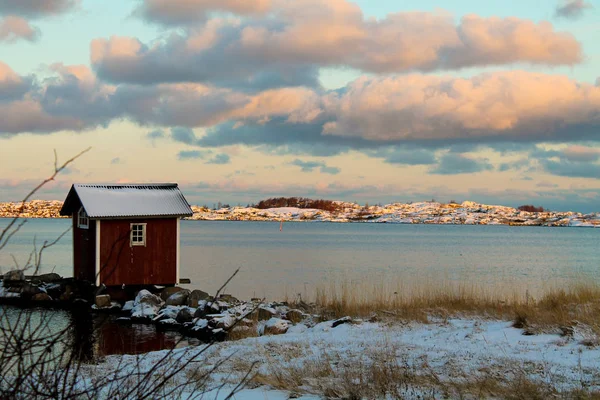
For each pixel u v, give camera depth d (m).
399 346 12.91
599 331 12.84
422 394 8.53
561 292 19.25
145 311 25.09
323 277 46.22
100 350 15.13
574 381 9.24
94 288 28.92
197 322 21.59
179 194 32.25
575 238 146.12
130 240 29.86
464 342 13.23
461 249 91.25
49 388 4.58
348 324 16.67
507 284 39.44
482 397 8.25
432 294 24.41
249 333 17.58
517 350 12.05
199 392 8.91
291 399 8.59
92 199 30.14
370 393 8.62
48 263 56.53
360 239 126.38
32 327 19.62
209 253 75.50
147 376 5.64
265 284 41.38
